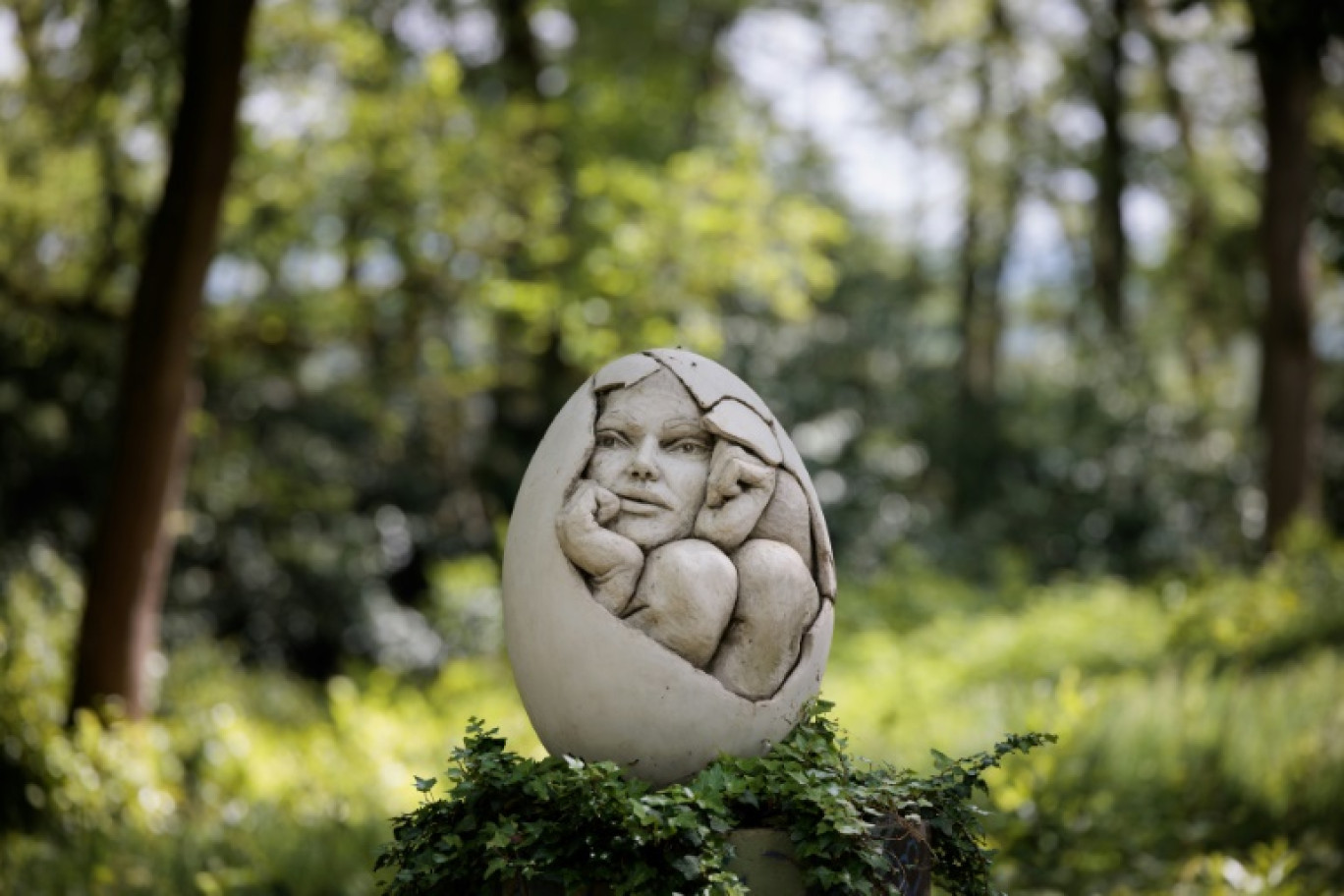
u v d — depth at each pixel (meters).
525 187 14.98
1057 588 19.41
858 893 4.14
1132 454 24.23
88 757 9.60
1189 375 22.92
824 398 23.23
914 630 17.09
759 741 4.48
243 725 11.40
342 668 19.20
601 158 16.48
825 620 4.63
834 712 11.02
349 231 14.88
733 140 18.45
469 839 4.24
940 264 26.83
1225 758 8.41
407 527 20.52
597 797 4.07
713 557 4.45
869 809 4.25
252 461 18.62
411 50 15.84
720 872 4.00
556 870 4.06
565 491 4.57
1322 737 8.65
